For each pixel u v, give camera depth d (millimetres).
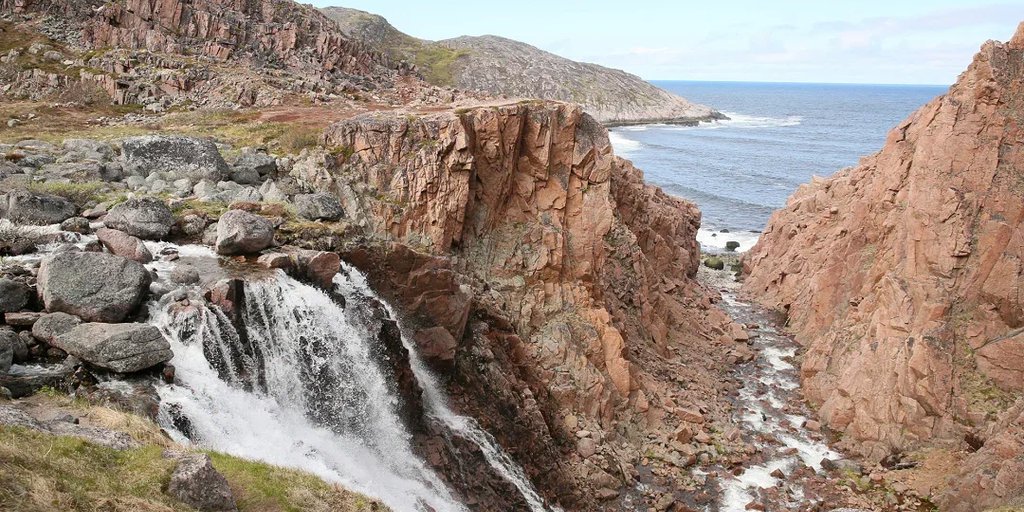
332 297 24094
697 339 42812
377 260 27578
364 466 20953
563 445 29203
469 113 33531
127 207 24891
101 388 16594
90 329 17391
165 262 23094
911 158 39156
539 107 35531
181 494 13133
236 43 68062
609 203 36438
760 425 34219
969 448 28953
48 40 67812
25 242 21844
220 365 19609
